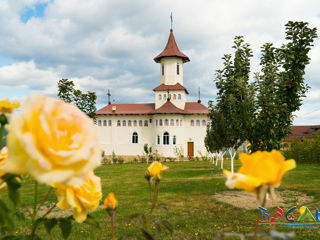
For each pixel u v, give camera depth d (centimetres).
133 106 4800
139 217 140
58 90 1664
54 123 66
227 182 70
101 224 645
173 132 4181
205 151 4353
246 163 76
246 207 829
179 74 4641
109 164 3183
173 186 1270
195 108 4531
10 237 105
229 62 1171
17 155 63
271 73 909
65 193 93
